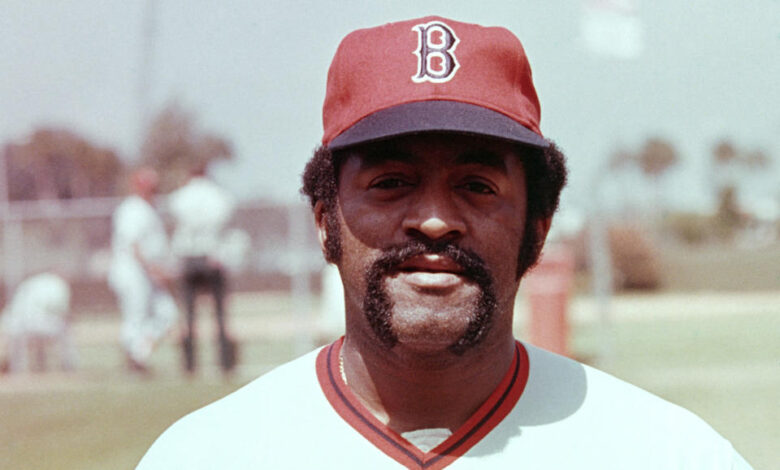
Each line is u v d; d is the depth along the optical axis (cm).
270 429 162
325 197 170
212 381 764
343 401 163
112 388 747
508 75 165
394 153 156
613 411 163
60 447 518
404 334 151
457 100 158
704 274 1706
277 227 1228
